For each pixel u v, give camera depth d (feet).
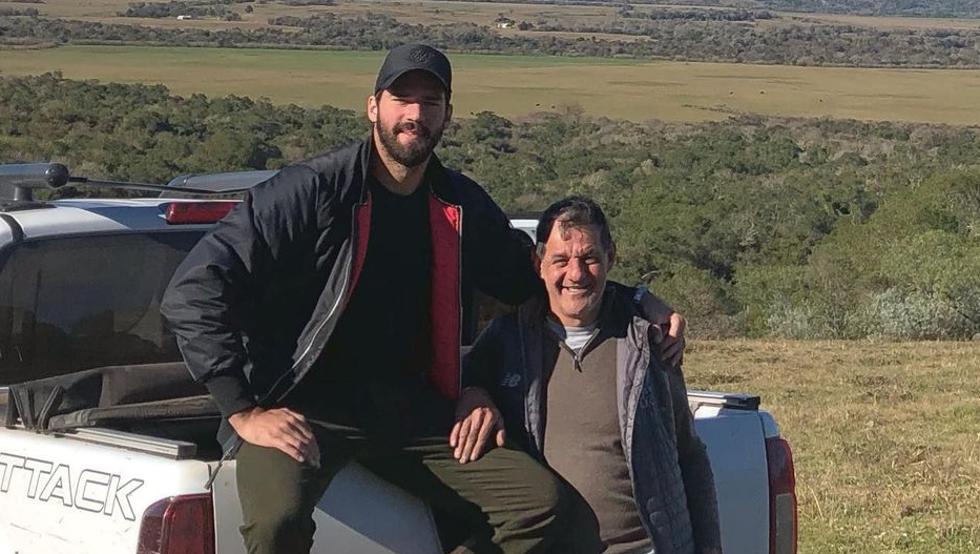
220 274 10.87
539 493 11.27
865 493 29.76
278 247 11.09
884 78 499.10
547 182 194.70
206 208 13.65
